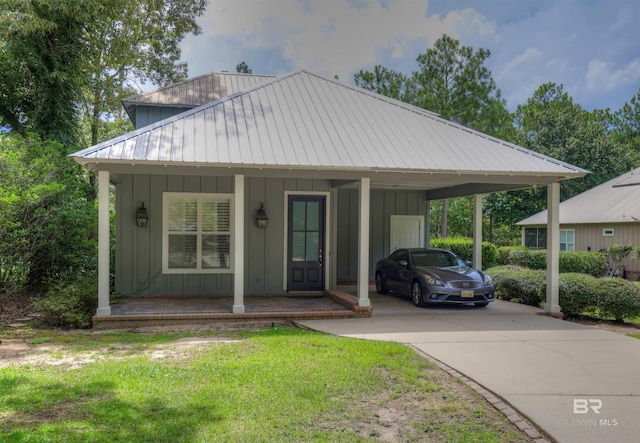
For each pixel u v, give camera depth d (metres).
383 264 14.03
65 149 14.83
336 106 12.91
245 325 9.76
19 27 13.27
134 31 22.41
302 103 12.71
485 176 10.99
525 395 5.51
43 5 14.12
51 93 15.13
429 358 7.09
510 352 7.47
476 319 10.28
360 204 10.44
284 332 8.89
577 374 6.35
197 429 4.45
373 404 5.21
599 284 10.81
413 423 4.75
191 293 12.73
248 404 5.08
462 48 26.16
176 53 24.33
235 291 10.06
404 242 16.45
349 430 4.54
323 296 12.86
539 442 4.41
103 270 9.55
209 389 5.50
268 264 13.08
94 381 5.71
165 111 15.12
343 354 7.12
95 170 9.54
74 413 4.78
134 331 9.23
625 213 21.91
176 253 12.75
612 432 4.56
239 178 9.95
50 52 14.91
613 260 21.22
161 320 9.72
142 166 9.57
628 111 43.53
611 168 33.97
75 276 12.90
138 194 12.58
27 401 5.07
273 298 12.41
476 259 14.66
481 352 7.45
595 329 9.31
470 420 4.86
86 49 16.22
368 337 8.45
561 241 25.69
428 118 13.15
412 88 26.22
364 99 13.69
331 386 5.71
